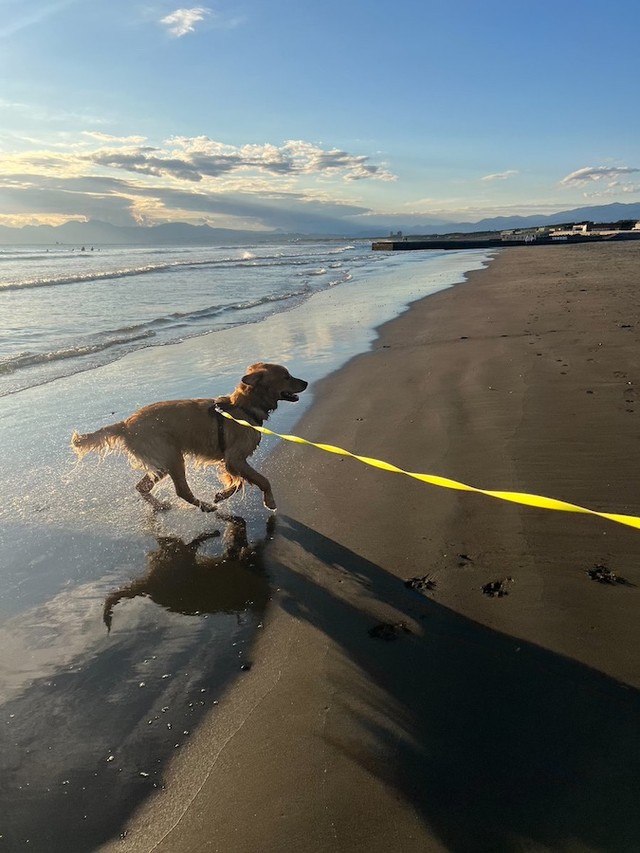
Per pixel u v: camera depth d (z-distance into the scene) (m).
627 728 2.47
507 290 17.55
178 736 2.62
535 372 7.86
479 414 6.45
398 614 3.40
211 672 3.03
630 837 2.02
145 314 15.26
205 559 4.18
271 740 2.56
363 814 2.19
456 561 3.86
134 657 3.17
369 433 6.26
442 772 2.35
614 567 3.62
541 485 4.71
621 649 2.93
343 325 13.15
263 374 5.31
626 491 4.52
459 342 10.34
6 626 3.45
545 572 3.62
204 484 5.60
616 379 7.27
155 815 2.24
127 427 4.97
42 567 4.09
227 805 2.26
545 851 2.01
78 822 2.23
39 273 28.42
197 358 10.12
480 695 2.74
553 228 103.88
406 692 2.80
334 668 3.00
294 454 5.90
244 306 16.75
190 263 38.38
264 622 3.45
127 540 4.46
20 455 5.96
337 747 2.50
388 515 4.56
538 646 3.01
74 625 3.46
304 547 4.24
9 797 2.34
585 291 15.91
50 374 9.02
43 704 2.84
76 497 5.14
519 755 2.40
